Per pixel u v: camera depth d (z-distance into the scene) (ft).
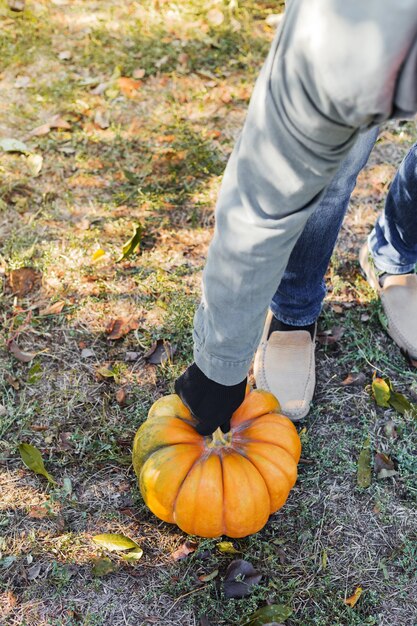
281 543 6.66
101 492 7.00
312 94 3.22
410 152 7.11
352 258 9.41
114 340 8.36
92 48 12.76
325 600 6.26
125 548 6.42
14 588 6.27
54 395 7.79
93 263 9.16
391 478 7.22
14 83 11.94
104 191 10.19
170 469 6.12
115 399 7.80
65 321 8.52
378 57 2.98
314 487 7.12
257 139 3.57
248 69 12.55
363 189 10.32
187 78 12.32
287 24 3.31
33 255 9.21
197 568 6.46
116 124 11.29
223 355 4.50
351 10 2.99
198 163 10.66
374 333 8.61
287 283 7.09
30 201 9.95
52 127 11.10
